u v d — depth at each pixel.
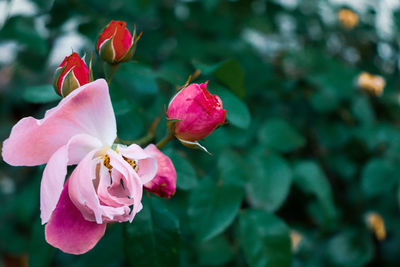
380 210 0.64
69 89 0.34
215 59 0.63
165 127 0.43
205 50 0.63
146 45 0.63
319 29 0.78
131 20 0.62
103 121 0.33
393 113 0.72
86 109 0.33
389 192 0.63
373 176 0.57
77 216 0.33
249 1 0.69
